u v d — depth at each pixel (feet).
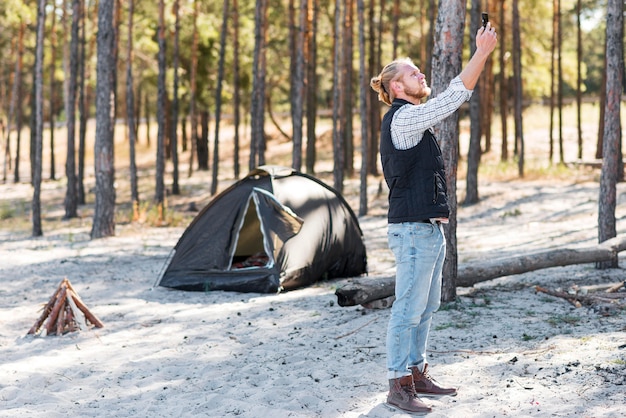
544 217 56.24
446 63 23.77
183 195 85.56
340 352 20.65
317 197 35.86
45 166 135.23
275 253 32.91
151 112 146.00
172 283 33.96
